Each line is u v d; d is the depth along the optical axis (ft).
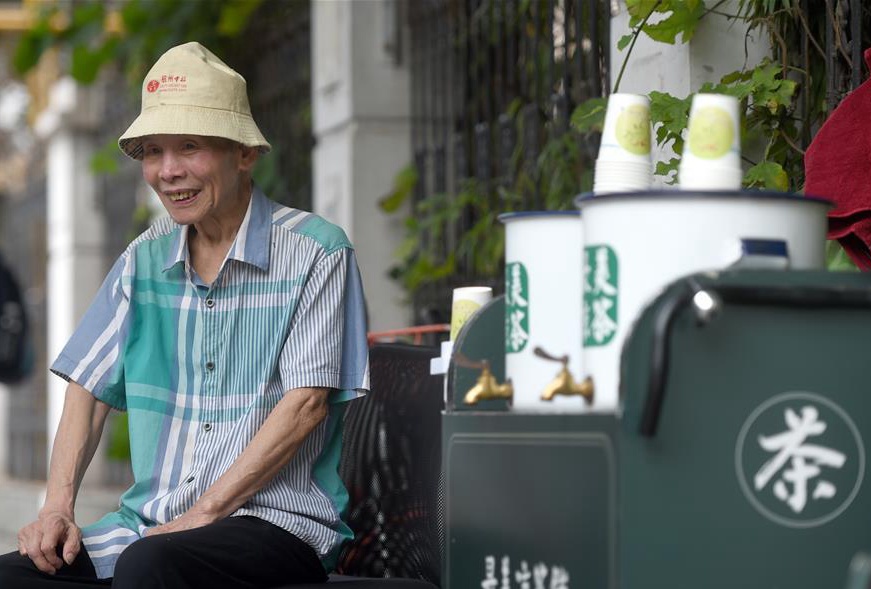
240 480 16.75
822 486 11.69
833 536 11.69
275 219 17.95
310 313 17.46
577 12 24.63
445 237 31.22
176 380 17.84
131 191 53.21
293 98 38.78
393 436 19.26
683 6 19.65
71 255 56.39
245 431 17.38
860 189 16.56
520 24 28.78
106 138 53.98
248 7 40.11
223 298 17.72
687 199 11.82
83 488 52.42
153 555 15.65
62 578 17.15
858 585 9.80
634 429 11.46
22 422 64.28
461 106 31.07
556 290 13.65
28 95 61.72
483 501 13.65
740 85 18.99
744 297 11.39
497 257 28.12
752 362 11.59
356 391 17.66
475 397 13.80
